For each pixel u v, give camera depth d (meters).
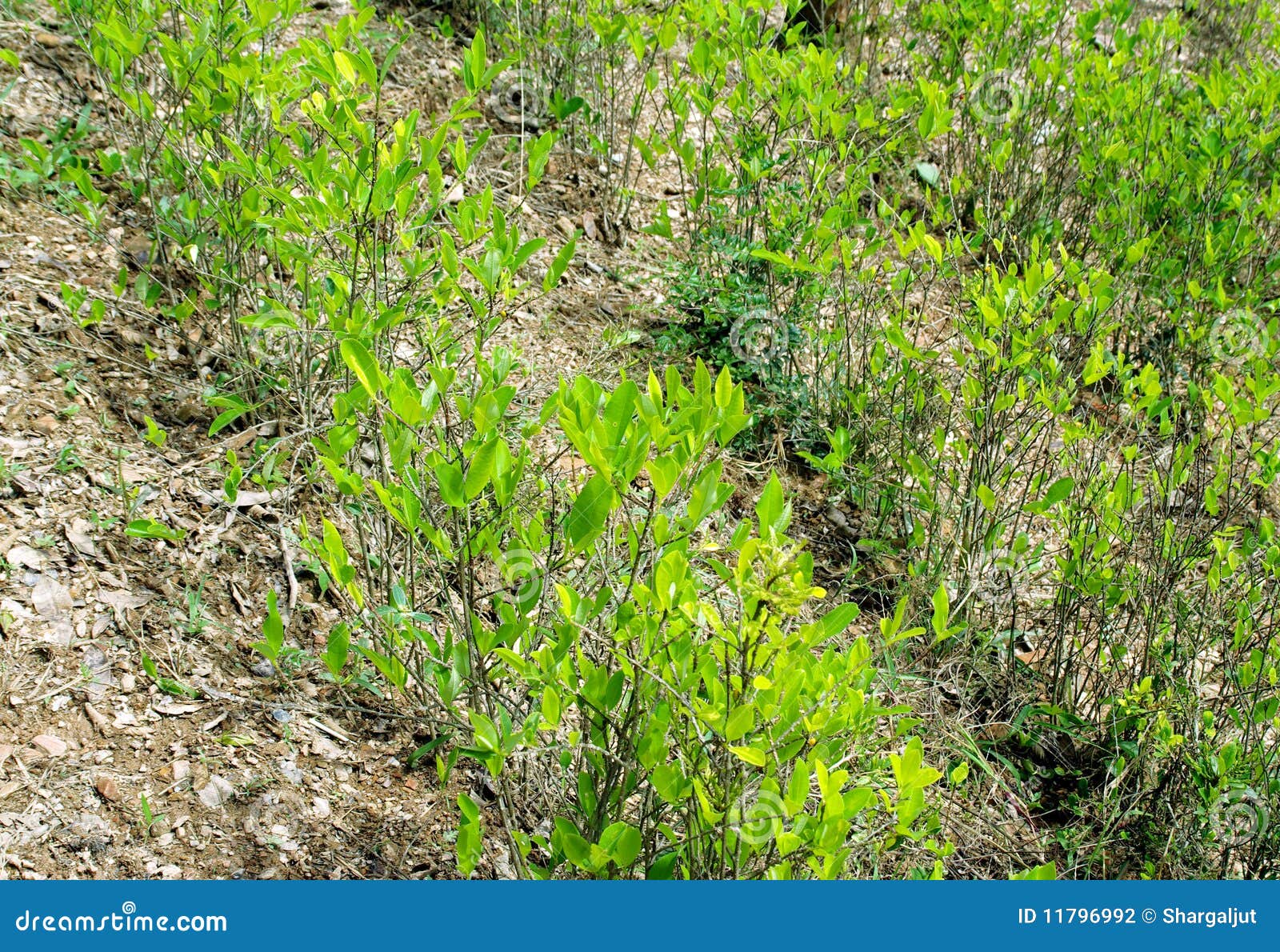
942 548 3.77
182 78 3.33
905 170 5.47
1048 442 3.65
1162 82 5.42
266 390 3.41
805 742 2.02
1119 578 3.45
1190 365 4.80
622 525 2.51
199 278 3.68
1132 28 7.08
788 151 4.44
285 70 3.37
